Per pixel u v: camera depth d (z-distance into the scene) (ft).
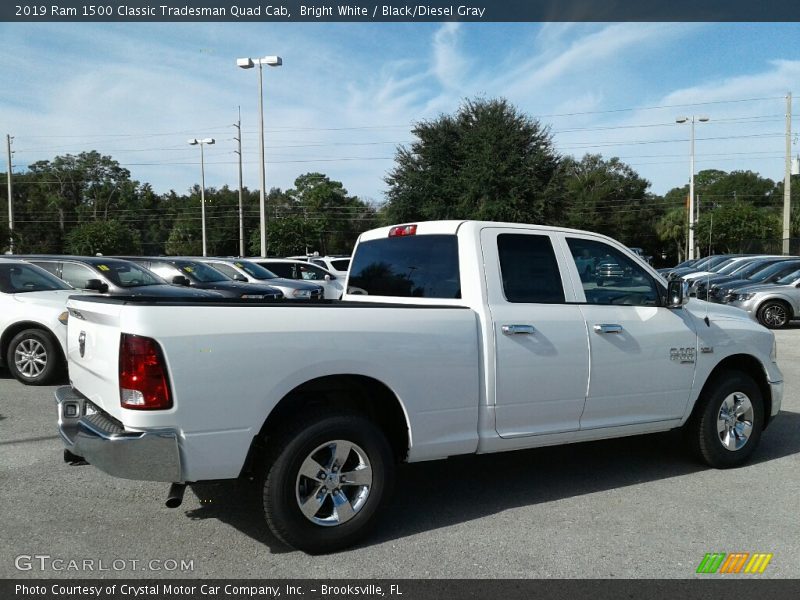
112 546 12.98
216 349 11.59
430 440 13.82
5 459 18.26
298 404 13.00
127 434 11.32
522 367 14.80
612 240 17.13
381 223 144.05
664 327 16.98
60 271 35.35
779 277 55.77
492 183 120.67
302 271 60.39
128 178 291.17
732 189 323.57
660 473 17.72
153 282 37.04
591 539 13.43
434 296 15.66
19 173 277.85
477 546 13.08
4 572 11.89
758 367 18.99
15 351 28.27
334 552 12.78
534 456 19.26
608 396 16.11
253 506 15.03
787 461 18.89
